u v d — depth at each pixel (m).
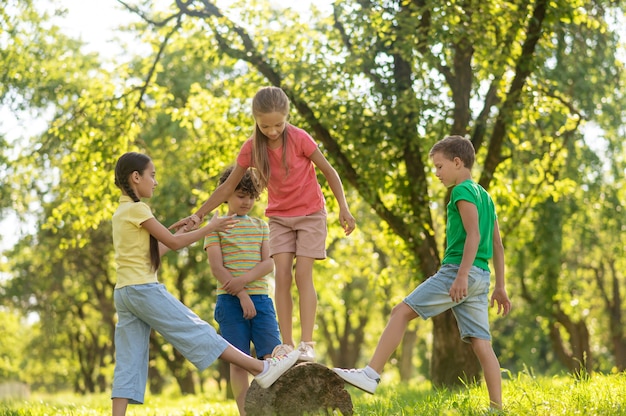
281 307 5.37
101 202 14.66
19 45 15.29
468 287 5.16
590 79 16.28
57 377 45.75
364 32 11.82
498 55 11.73
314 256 5.35
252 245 6.03
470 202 5.15
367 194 12.62
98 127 14.80
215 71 21.86
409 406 5.73
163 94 15.45
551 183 14.70
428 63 11.43
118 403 5.15
